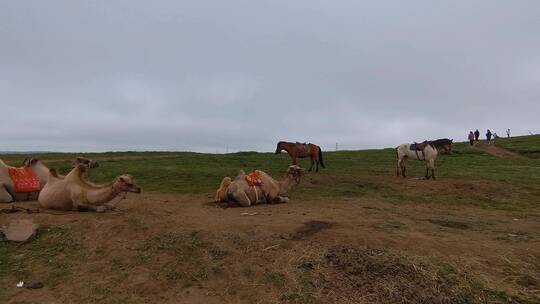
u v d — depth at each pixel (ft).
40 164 39.50
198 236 27.48
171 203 40.06
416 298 21.76
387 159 101.45
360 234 27.58
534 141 154.30
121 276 23.86
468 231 31.86
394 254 24.89
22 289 22.72
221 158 96.73
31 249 26.68
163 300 22.03
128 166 75.15
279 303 21.65
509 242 28.45
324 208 39.27
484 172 77.00
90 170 67.56
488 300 21.59
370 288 22.47
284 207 38.58
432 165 63.93
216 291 22.79
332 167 81.87
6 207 34.01
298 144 69.21
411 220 35.12
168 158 97.96
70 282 23.41
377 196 51.93
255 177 39.86
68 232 28.43
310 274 23.63
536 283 23.12
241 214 33.65
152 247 26.40
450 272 23.49
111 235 27.89
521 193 55.57
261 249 26.07
